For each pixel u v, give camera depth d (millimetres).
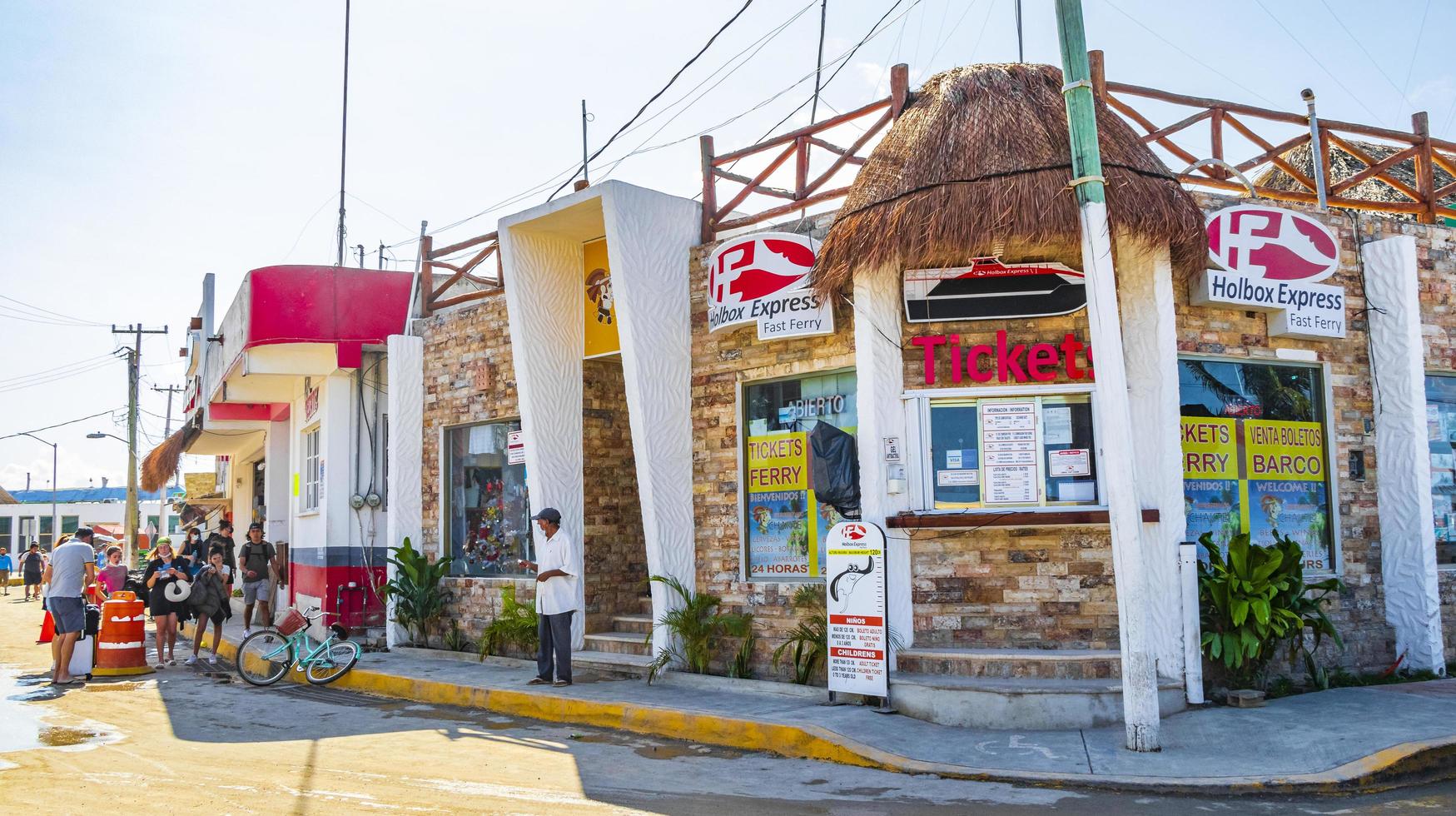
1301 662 10203
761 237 10984
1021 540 9711
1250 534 10414
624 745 8969
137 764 8180
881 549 9430
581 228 13008
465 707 11156
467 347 14844
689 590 11609
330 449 16500
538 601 11430
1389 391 10898
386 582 15758
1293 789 6980
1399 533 10758
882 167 9828
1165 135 11203
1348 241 11164
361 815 6578
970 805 6781
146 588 16438
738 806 6801
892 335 9914
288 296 15773
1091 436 9750
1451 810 6539
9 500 59594
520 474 14031
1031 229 8930
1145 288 9711
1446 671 10773
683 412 11820
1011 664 9188
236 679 13656
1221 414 10430
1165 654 9422
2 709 11156
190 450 27000
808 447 10938
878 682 9305
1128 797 6977
